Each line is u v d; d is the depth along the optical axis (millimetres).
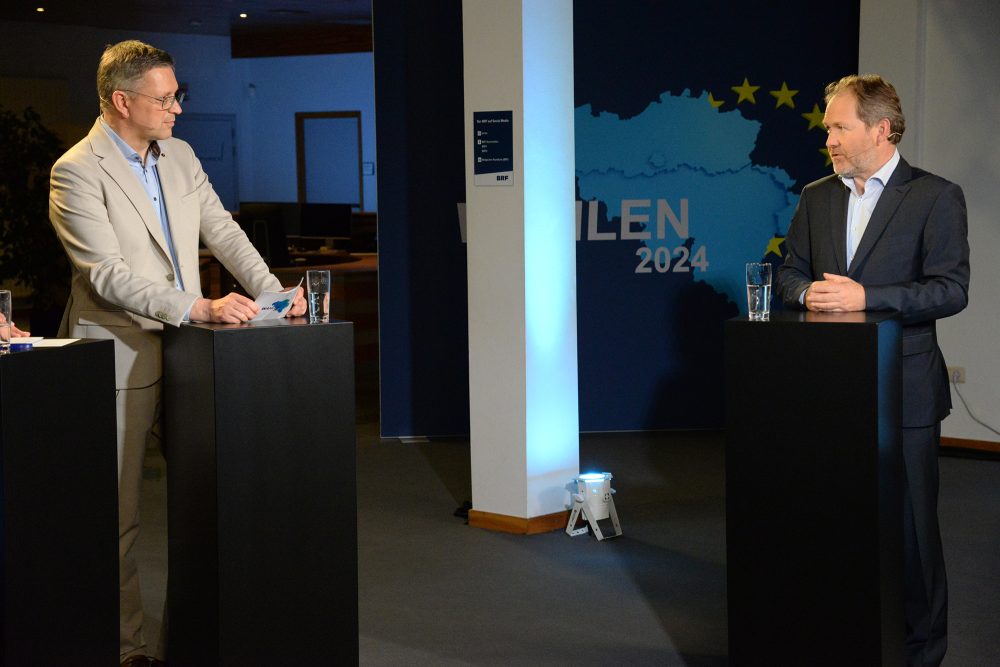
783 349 2535
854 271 3016
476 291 4793
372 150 14812
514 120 4586
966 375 6199
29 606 2361
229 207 14828
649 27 6574
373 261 9586
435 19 6453
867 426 2451
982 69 6027
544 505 4824
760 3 6594
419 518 5062
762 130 6676
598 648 3453
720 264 6746
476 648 3473
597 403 6824
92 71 13711
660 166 6668
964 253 2904
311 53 14125
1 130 8648
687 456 6195
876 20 6309
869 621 2490
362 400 8078
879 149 2984
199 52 14344
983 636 3480
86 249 2969
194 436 2688
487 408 4836
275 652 2676
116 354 3070
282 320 2826
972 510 5043
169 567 2932
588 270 6715
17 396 2305
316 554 2721
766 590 2607
